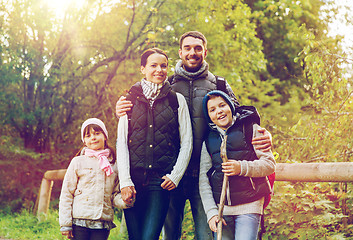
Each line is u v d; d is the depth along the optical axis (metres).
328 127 5.22
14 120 11.66
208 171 3.22
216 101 3.15
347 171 3.64
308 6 13.98
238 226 3.00
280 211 4.35
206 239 3.41
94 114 12.02
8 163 10.88
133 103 3.32
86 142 3.60
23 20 10.95
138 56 11.54
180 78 3.57
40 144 12.12
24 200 11.12
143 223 3.21
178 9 11.57
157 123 3.24
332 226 4.27
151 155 3.21
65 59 11.91
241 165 2.93
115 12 11.87
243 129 3.08
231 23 13.84
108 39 12.18
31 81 11.17
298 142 5.58
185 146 3.27
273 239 4.32
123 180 3.17
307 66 5.38
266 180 3.04
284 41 16.31
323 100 5.41
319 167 3.81
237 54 12.40
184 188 3.43
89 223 3.41
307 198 4.32
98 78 12.52
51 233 6.68
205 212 3.19
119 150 3.24
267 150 3.04
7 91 11.13
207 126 3.42
